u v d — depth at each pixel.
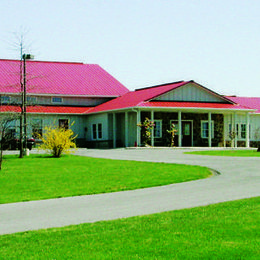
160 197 12.35
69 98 43.97
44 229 8.53
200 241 7.34
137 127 35.38
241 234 7.74
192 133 39.09
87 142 42.88
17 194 13.45
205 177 16.67
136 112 37.38
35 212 10.53
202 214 9.52
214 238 7.52
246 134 39.41
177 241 7.37
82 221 9.32
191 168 19.34
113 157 26.47
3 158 25.56
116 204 11.42
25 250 7.09
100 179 16.41
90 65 50.38
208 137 39.47
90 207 11.07
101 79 47.69
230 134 38.81
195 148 35.09
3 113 29.58
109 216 9.80
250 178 16.02
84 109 43.44
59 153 26.89
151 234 7.88
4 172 18.47
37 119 40.53
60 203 11.82
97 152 31.14
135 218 9.34
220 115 40.56
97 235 7.90
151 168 19.61
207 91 38.78
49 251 7.00
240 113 41.00
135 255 6.67
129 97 41.34
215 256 6.56
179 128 36.44
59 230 8.38
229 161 22.84
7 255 6.83
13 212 10.56
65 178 16.72
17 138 35.25
